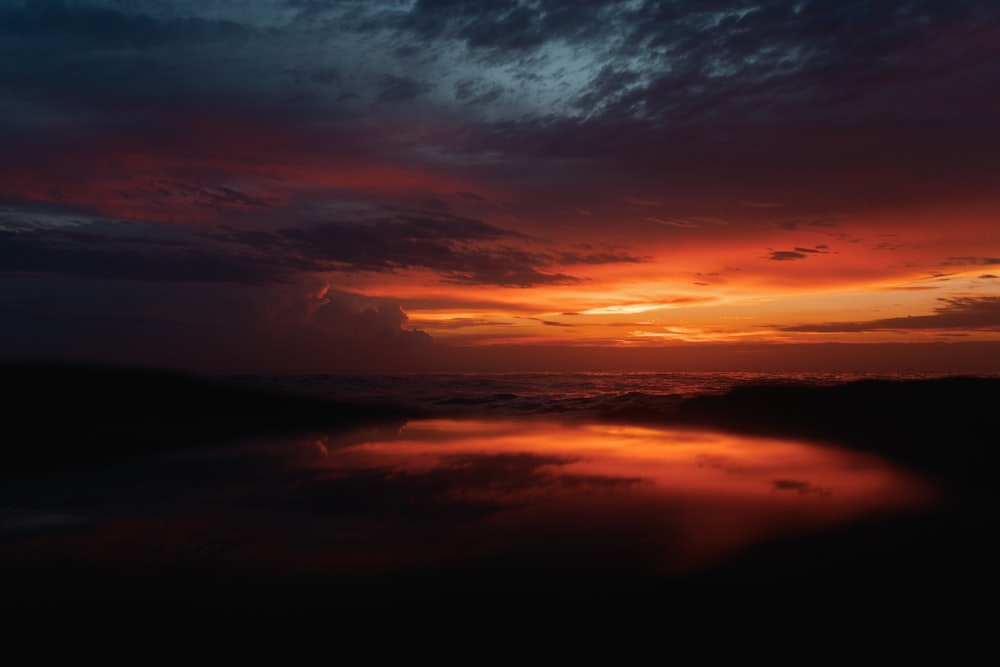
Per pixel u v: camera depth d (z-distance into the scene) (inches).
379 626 132.6
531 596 147.5
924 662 119.4
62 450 315.3
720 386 796.0
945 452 308.0
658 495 247.3
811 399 466.3
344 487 262.4
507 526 204.2
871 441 348.5
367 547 182.7
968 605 141.8
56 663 117.6
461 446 373.7
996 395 409.7
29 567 166.6
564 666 117.7
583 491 255.4
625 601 145.5
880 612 139.3
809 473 287.0
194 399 451.8
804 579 157.6
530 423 486.6
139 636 127.8
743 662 119.9
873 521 205.2
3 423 343.9
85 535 193.9
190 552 178.2
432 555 176.1
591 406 585.6
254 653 122.1
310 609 140.3
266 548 181.9
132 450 331.6
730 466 308.2
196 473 287.7
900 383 473.7
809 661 120.0
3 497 242.1
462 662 119.5
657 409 513.7
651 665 119.1
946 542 183.0
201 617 137.5
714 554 175.8
